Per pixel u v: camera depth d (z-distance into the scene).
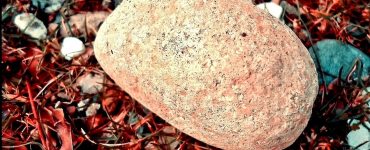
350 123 0.27
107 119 0.27
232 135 0.22
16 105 0.27
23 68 0.28
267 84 0.22
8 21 0.30
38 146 0.26
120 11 0.24
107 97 0.27
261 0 0.31
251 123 0.22
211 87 0.22
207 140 0.23
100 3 0.30
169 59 0.22
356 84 0.28
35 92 0.27
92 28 0.30
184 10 0.23
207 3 0.23
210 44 0.22
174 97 0.22
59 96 0.27
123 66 0.23
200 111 0.22
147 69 0.23
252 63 0.22
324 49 0.29
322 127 0.27
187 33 0.22
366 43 0.30
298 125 0.23
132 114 0.27
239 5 0.23
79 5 0.30
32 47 0.29
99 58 0.25
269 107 0.22
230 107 0.22
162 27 0.23
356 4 0.31
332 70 0.28
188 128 0.23
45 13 0.30
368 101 0.28
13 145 0.26
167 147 0.26
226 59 0.22
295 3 0.31
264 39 0.22
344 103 0.28
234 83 0.22
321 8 0.31
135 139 0.26
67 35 0.30
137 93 0.24
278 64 0.22
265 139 0.23
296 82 0.22
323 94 0.27
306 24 0.30
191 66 0.22
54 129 0.26
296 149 0.26
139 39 0.23
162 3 0.23
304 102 0.23
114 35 0.24
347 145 0.27
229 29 0.22
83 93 0.28
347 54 0.29
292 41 0.23
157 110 0.23
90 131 0.26
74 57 0.29
